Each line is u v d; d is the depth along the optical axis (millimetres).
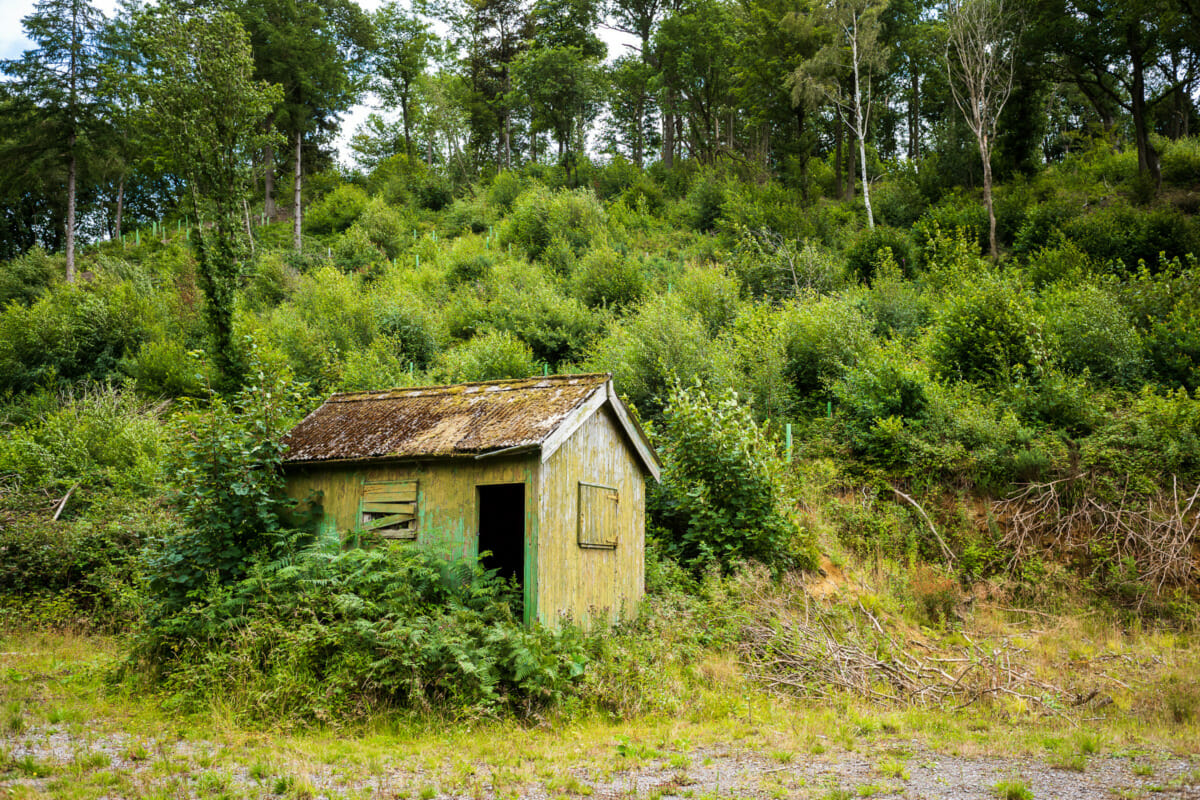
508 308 27719
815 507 15492
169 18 24312
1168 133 50375
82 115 43750
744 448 13211
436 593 9109
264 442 10125
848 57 43656
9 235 55781
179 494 9820
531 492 9305
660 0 60812
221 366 21859
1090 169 39906
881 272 28891
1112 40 38531
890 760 6750
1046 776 6242
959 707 8867
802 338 20938
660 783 5984
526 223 41375
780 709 8727
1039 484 15352
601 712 8297
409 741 7320
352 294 28156
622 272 31016
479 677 7973
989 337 19281
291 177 62406
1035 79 40594
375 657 8172
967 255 29125
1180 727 8031
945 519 15633
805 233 38031
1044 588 13867
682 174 53031
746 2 51938
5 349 25938
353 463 10125
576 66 55312
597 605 10531
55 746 6953
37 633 12133
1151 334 19578
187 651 8922
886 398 17500
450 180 59375
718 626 10992
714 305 25688
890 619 12047
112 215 62844
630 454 11773
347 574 9078
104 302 28484
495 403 10633
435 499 9773
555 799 5566
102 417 19344
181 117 23250
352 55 66438
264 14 52625
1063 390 16922
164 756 6605
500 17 68500
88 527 14117
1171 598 13398
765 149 55594
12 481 16766
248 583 8969
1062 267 25922
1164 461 15242
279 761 6488
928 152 48531
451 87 64688
